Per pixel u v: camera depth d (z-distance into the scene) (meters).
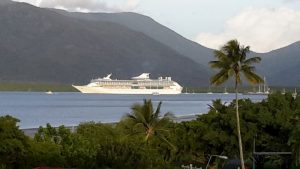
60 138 76.38
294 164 80.31
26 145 68.56
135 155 75.44
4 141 65.00
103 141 77.62
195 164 96.06
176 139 94.44
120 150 74.62
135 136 88.69
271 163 93.06
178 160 95.12
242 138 89.94
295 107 98.94
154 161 78.81
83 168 70.44
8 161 66.25
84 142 74.88
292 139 78.12
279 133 90.88
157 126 92.38
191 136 94.94
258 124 91.25
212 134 91.75
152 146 90.44
